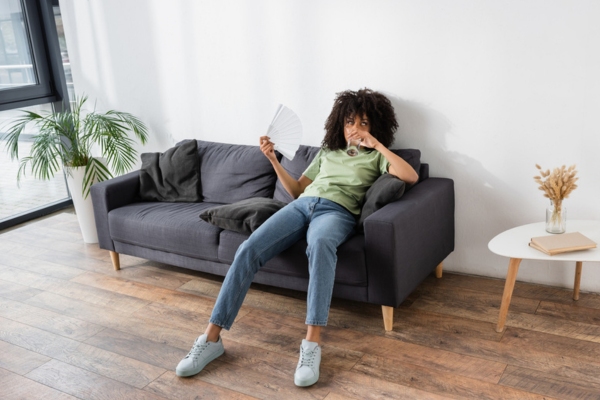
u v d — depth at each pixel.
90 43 4.01
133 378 2.33
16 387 2.31
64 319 2.86
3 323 2.85
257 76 3.40
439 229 2.81
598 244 2.36
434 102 2.92
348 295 2.57
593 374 2.17
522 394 2.08
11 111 4.20
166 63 3.71
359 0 2.96
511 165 2.82
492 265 3.02
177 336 2.64
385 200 2.56
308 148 3.16
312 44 3.16
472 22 2.73
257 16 3.28
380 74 3.01
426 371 2.26
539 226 2.63
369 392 2.15
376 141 2.73
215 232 2.87
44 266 3.53
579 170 2.68
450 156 2.95
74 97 4.28
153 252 3.17
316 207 2.67
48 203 4.60
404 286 2.50
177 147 3.46
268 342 2.54
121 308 2.94
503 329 2.52
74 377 2.36
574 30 2.53
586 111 2.60
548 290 2.86
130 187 3.40
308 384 2.19
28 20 4.24
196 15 3.49
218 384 2.25
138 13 3.71
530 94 2.69
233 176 3.29
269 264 2.71
